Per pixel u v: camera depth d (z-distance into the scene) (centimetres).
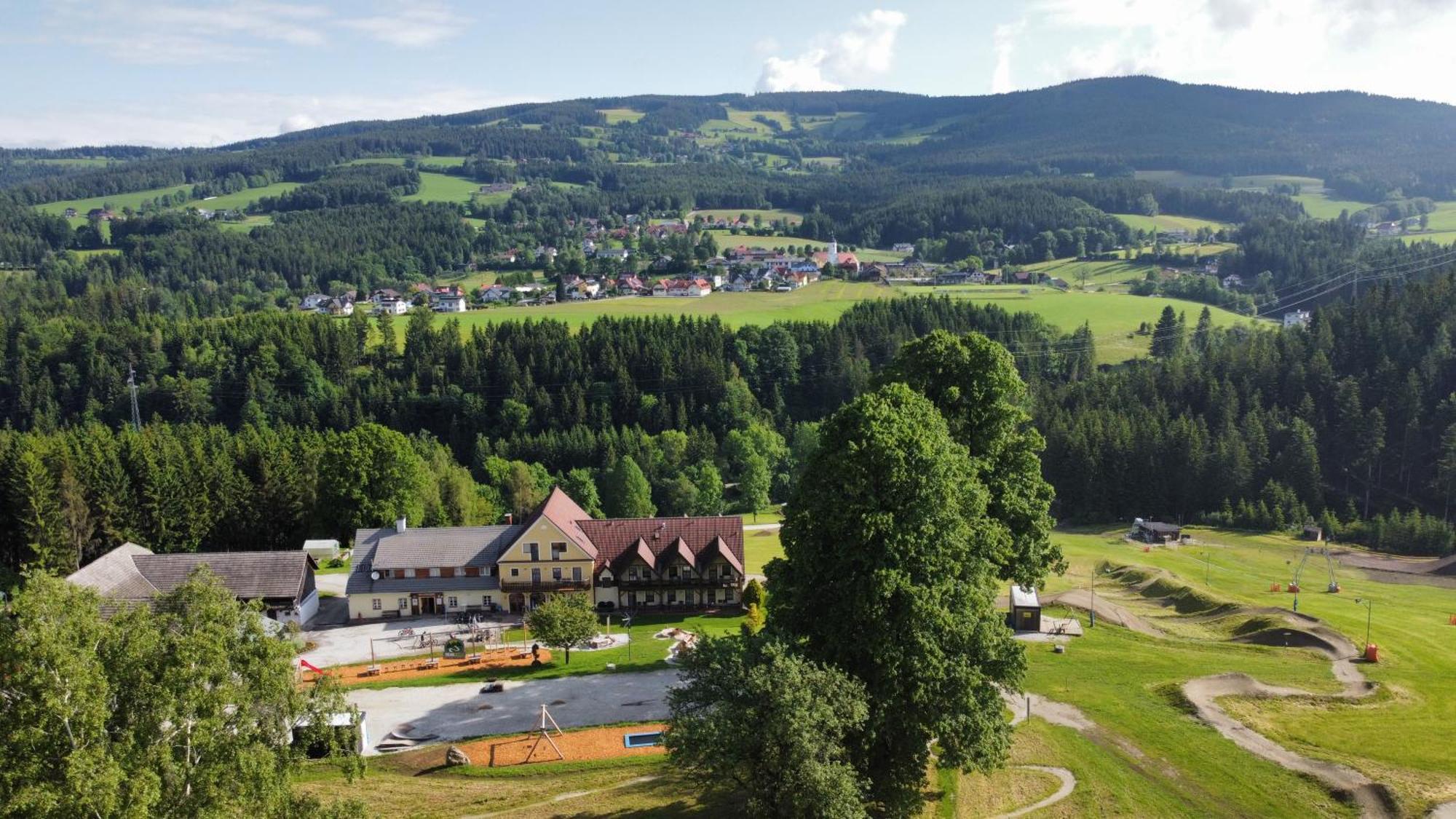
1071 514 14612
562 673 6812
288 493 11206
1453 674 6066
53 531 10056
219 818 2873
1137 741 5147
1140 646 7106
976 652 4381
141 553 8706
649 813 4403
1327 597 8688
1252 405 14600
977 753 4188
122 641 2923
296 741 3509
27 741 2573
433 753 5344
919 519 4416
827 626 4444
